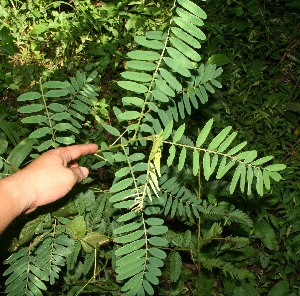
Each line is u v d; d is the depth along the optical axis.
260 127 3.30
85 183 1.97
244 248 2.70
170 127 1.49
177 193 2.04
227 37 3.74
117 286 2.21
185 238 2.23
